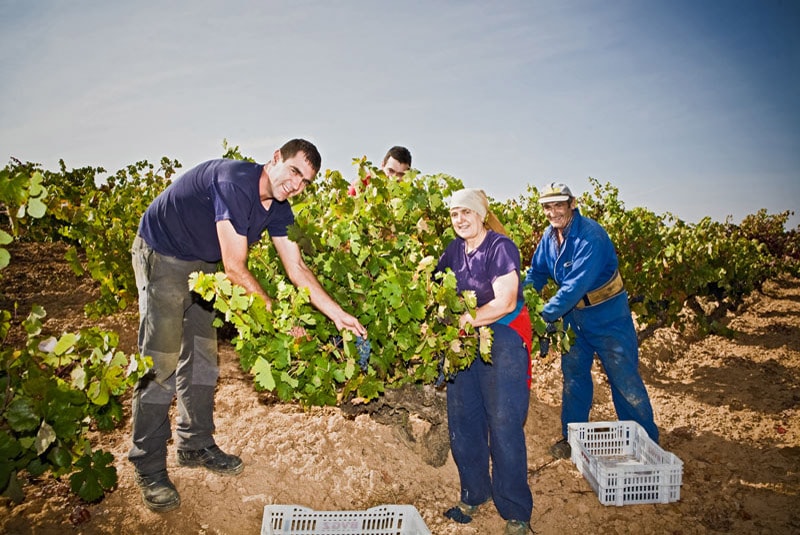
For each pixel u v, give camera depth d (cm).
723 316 901
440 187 487
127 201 675
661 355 686
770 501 369
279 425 429
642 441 399
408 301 291
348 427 430
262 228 314
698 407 535
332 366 297
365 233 403
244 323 260
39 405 237
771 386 588
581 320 416
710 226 1048
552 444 447
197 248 311
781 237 1427
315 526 308
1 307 646
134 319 631
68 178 918
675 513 356
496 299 296
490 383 311
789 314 962
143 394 312
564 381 439
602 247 388
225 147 593
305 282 310
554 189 389
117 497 327
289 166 285
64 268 852
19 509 311
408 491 372
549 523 346
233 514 329
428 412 377
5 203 232
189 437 356
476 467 341
